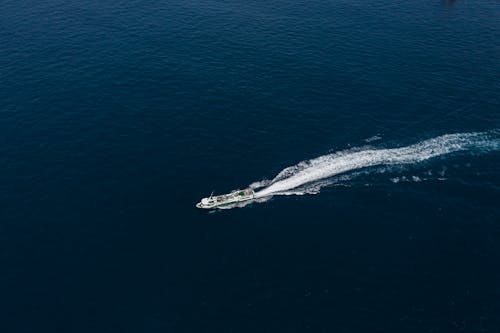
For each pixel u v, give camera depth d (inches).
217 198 5477.4
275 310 4532.5
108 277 4808.1
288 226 5280.5
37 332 4372.5
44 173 5910.4
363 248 5049.2
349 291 4667.8
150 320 4468.5
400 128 6540.4
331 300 4598.9
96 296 4648.1
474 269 4840.1
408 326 4387.3
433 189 5684.1
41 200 5580.7
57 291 4687.5
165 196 5625.0
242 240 5147.6
